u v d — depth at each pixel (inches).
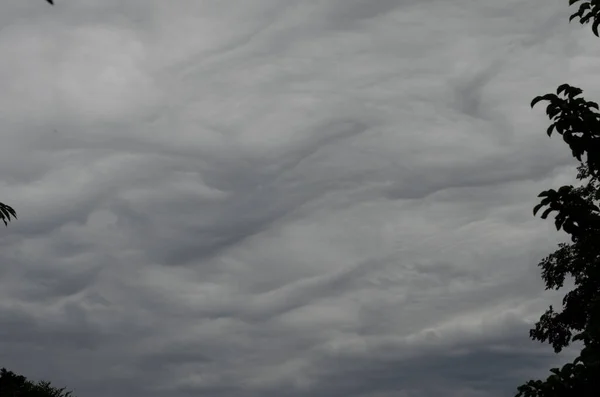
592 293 348.8
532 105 339.3
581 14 343.3
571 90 333.1
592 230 343.0
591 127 329.1
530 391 332.5
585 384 320.5
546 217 349.4
